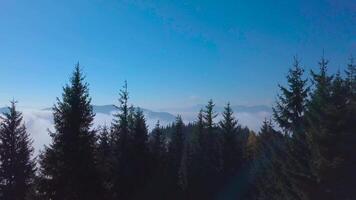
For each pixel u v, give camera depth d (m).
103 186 31.23
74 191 29.06
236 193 55.44
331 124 25.53
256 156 51.28
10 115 41.16
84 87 29.86
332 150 25.36
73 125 29.19
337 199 25.23
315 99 26.61
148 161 43.59
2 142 40.53
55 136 29.31
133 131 42.88
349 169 24.95
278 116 32.06
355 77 28.91
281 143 32.66
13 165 40.12
